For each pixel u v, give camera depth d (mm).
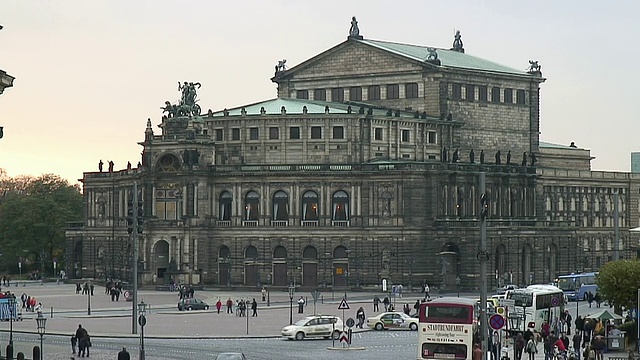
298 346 184375
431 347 137750
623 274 183375
